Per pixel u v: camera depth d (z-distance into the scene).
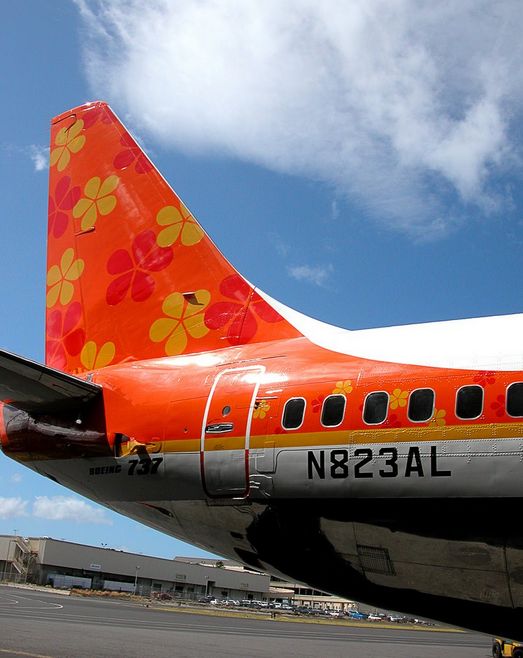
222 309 12.16
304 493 8.78
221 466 9.51
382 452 8.30
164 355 12.32
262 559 9.63
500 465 7.62
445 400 8.16
